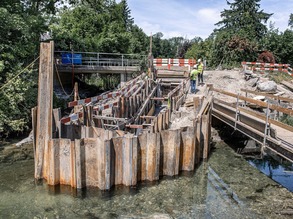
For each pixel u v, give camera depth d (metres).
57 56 23.36
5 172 9.94
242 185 9.48
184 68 23.33
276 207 8.09
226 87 22.08
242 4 45.16
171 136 9.65
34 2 20.17
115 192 8.73
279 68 27.69
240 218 7.50
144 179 9.35
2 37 14.46
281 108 8.17
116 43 28.89
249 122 10.56
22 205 7.93
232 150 12.95
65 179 8.69
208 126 11.88
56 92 21.19
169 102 15.03
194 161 10.54
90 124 11.27
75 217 7.41
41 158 9.16
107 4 35.78
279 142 8.40
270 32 35.28
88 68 22.11
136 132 11.82
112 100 15.44
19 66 14.48
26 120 14.56
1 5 15.68
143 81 18.88
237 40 31.53
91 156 8.59
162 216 7.50
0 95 13.62
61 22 30.52
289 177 10.20
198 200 8.41
